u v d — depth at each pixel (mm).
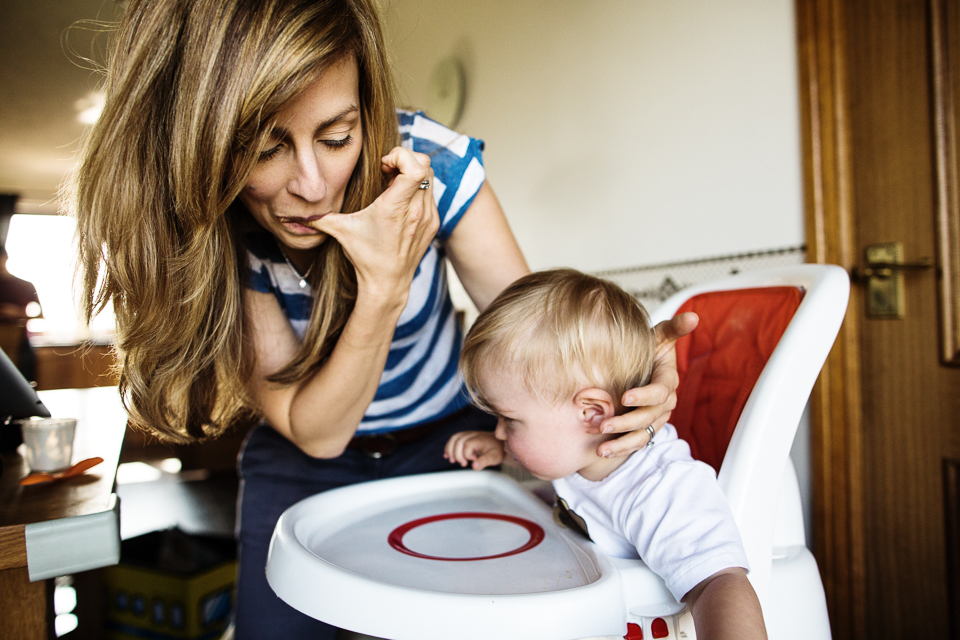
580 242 2062
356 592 478
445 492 811
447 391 893
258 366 792
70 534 528
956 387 1129
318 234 650
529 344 670
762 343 708
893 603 1233
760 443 579
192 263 609
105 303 663
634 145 1824
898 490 1226
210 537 1734
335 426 742
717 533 526
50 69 2807
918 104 1173
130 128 570
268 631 831
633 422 585
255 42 487
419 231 641
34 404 831
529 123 2311
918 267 1170
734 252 1514
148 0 534
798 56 1343
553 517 701
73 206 658
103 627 1524
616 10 1874
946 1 1129
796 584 629
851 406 1297
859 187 1283
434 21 2924
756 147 1451
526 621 451
